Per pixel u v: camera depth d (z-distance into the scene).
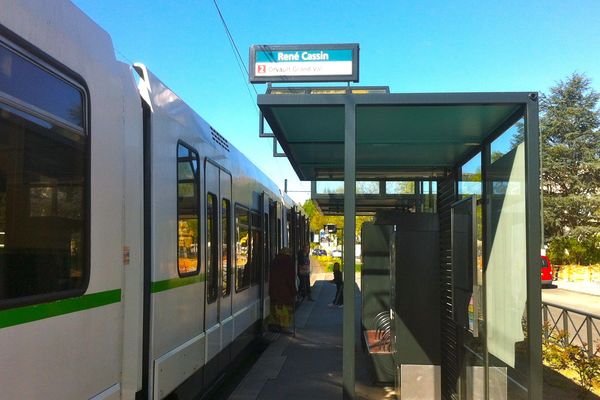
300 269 18.12
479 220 5.41
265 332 11.03
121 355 3.60
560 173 45.53
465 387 5.48
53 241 2.91
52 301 2.85
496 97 4.16
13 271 2.60
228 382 8.03
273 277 11.40
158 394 4.43
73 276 3.06
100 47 3.54
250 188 9.35
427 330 6.29
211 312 6.29
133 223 3.85
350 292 4.27
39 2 2.87
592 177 45.56
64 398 2.92
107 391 3.39
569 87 47.09
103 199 3.41
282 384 7.34
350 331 4.28
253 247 9.56
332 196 11.89
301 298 17.86
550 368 7.84
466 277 4.84
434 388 6.21
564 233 44.97
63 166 3.01
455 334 5.82
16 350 2.57
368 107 4.45
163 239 4.67
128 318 3.72
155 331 4.42
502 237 4.62
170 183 4.90
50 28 2.95
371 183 11.11
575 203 43.94
